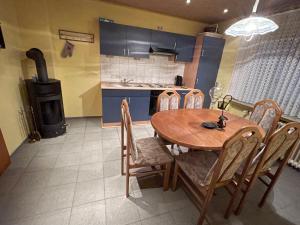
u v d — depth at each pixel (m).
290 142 1.34
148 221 1.43
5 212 1.41
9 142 2.13
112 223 1.39
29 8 2.49
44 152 2.29
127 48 3.16
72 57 3.14
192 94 2.63
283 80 2.41
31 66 2.68
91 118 3.62
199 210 1.57
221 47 3.59
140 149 1.74
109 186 1.78
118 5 3.08
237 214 1.56
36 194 1.60
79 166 2.05
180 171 1.69
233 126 1.85
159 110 2.47
